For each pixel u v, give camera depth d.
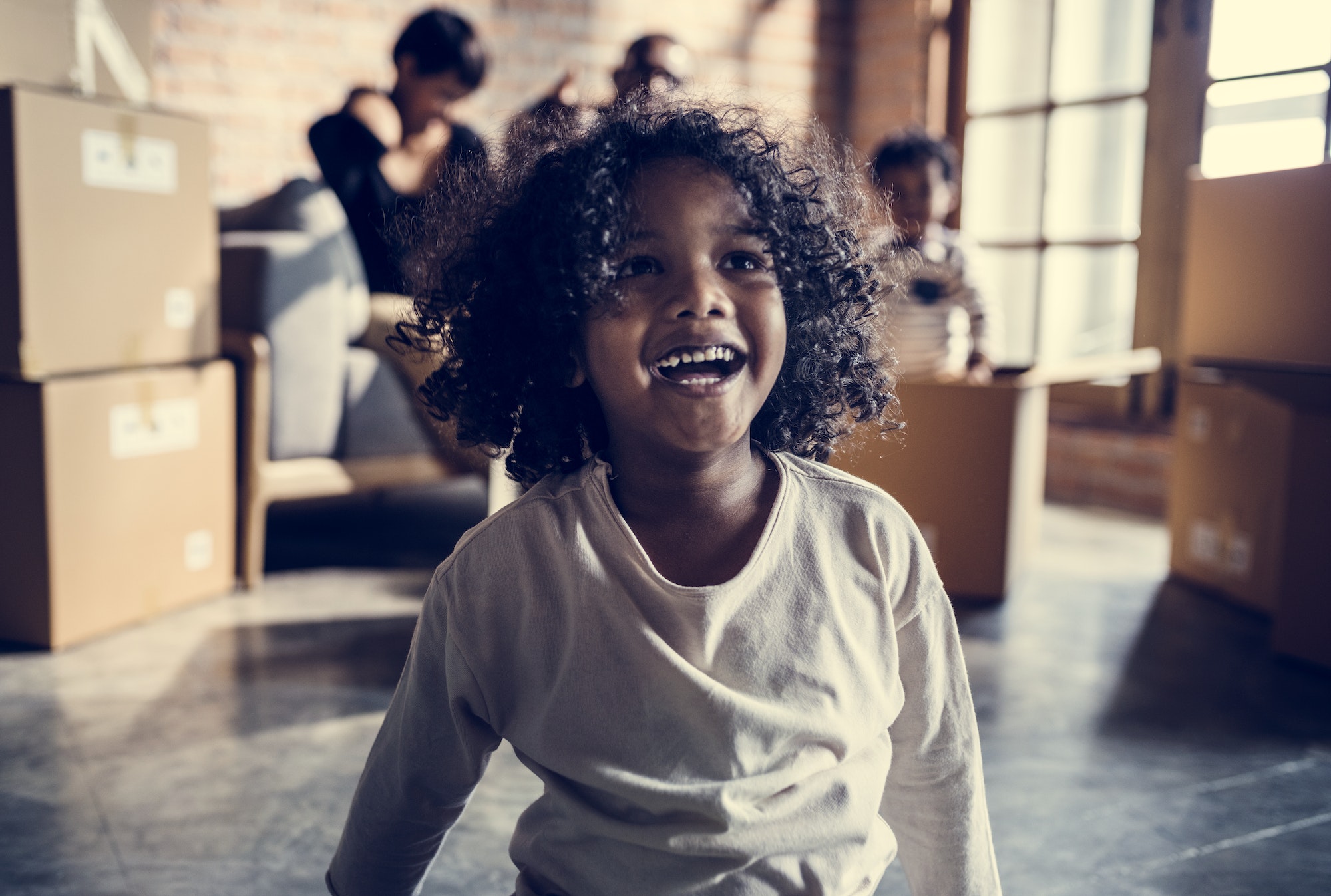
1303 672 2.08
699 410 0.62
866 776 0.67
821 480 0.70
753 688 0.63
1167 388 3.67
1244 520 2.50
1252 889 1.31
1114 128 3.79
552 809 0.69
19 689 1.90
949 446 2.50
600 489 0.67
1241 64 3.38
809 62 4.78
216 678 1.99
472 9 4.23
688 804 0.61
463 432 0.78
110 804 1.49
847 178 0.78
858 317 0.78
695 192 0.63
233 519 2.54
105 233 2.14
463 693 0.68
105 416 2.15
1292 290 2.10
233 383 2.49
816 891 0.63
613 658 0.63
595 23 4.43
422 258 0.79
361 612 2.42
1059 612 2.46
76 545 2.11
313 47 4.04
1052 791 1.57
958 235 3.06
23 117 1.97
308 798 1.52
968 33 4.34
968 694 0.74
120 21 2.25
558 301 0.64
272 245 2.56
